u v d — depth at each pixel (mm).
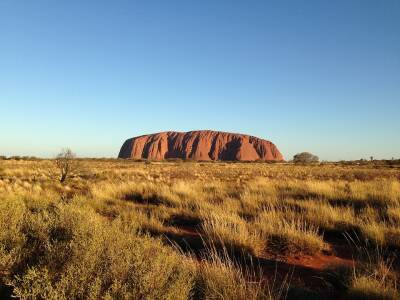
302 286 5762
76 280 4254
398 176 35250
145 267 4602
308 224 10242
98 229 5805
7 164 46719
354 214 10984
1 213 6410
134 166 60562
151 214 11680
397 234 8852
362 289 5387
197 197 15062
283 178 32656
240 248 7738
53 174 31484
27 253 5352
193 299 4727
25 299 3916
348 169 54656
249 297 4754
